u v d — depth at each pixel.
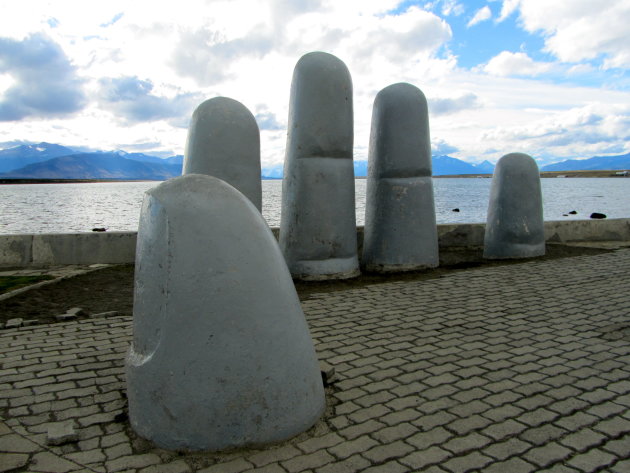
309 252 6.86
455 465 2.53
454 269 7.76
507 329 4.70
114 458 2.61
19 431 2.91
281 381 2.73
